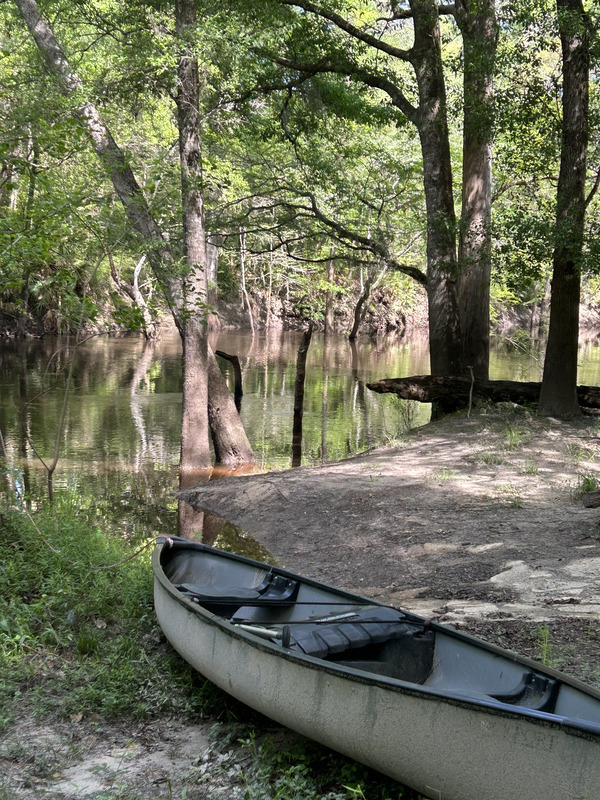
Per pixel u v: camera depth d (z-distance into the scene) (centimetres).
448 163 1772
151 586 684
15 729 443
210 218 1898
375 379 3103
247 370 3391
